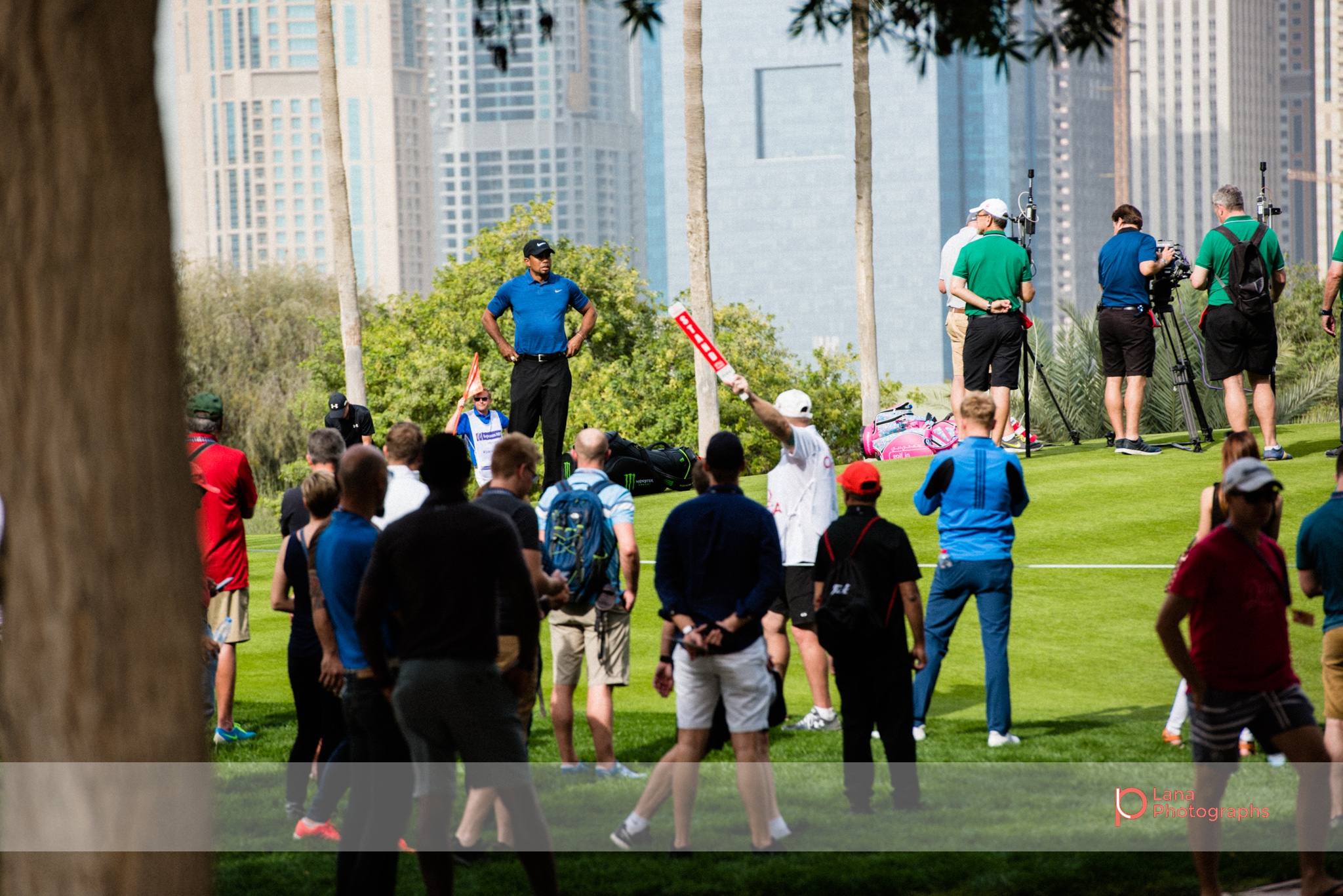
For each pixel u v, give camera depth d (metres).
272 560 48.81
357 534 17.02
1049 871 16.83
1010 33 21.59
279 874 17.84
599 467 22.53
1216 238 41.66
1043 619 32.66
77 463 8.66
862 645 19.83
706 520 18.36
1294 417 75.44
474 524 15.47
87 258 8.66
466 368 132.88
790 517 25.06
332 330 143.88
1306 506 38.06
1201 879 15.70
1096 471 45.91
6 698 8.87
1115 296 47.31
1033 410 72.94
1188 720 25.14
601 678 22.08
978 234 43.16
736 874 17.12
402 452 22.53
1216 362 42.47
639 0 21.25
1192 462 46.06
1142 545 38.06
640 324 149.88
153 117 9.01
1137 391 47.53
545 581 19.23
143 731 8.81
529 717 20.05
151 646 8.84
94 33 8.66
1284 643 15.84
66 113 8.62
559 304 41.62
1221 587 15.66
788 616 25.42
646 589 37.75
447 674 15.21
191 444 25.19
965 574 23.52
